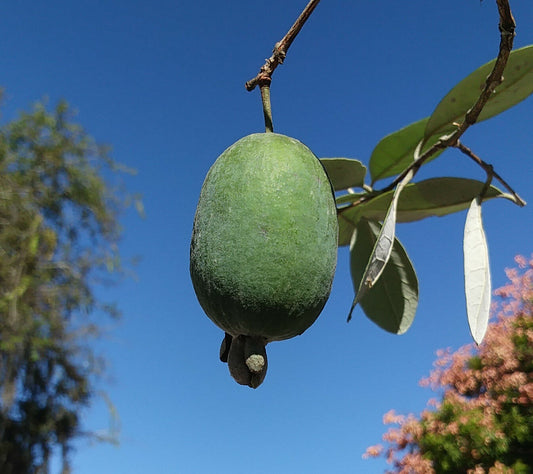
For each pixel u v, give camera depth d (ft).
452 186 0.68
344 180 0.70
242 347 0.45
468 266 0.51
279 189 0.44
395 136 0.68
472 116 0.51
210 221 0.45
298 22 0.53
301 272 0.43
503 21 0.45
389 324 0.76
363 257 0.76
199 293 0.45
